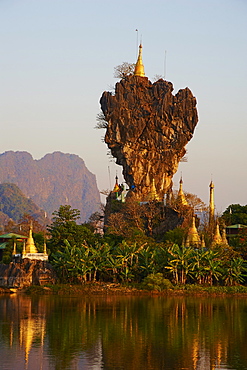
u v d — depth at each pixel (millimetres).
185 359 88188
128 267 176125
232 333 107562
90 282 172875
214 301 154125
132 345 96688
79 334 105188
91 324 115250
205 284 174625
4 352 91250
